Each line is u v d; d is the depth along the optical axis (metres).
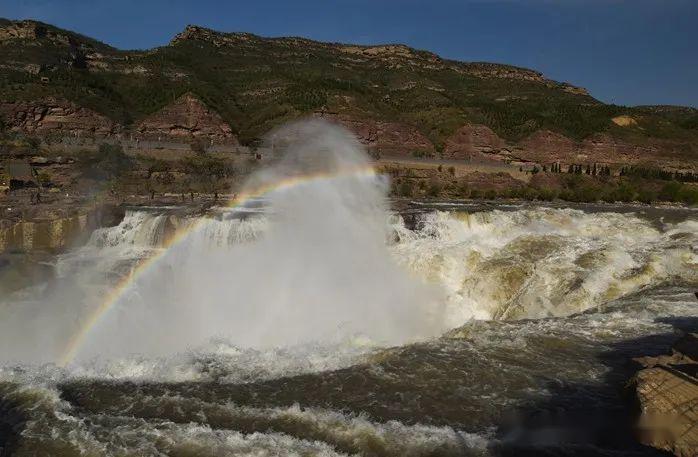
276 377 13.66
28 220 29.34
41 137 61.31
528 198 56.00
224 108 92.12
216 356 15.12
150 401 12.59
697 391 11.12
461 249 26.41
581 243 26.42
